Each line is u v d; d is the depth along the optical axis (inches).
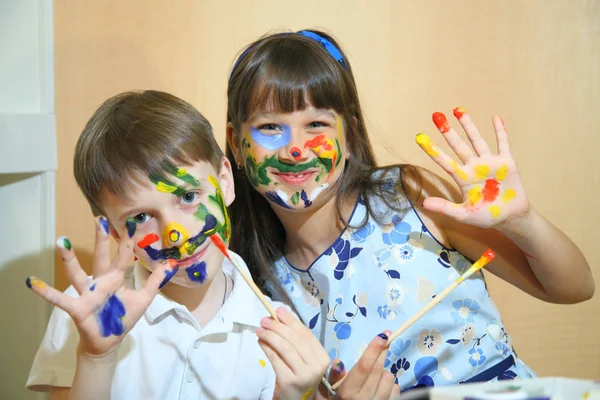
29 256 53.7
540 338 64.7
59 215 54.1
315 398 38.3
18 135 50.4
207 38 55.6
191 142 37.7
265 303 36.3
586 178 63.7
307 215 45.2
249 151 43.0
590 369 65.6
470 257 46.2
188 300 40.6
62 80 53.3
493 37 60.2
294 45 43.0
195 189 37.2
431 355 44.1
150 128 37.1
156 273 33.2
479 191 39.4
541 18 60.9
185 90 55.6
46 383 38.0
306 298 47.0
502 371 44.9
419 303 44.5
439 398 24.0
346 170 46.2
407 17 58.4
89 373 32.4
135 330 39.3
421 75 59.2
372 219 46.5
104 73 54.1
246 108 42.5
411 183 46.6
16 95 52.3
